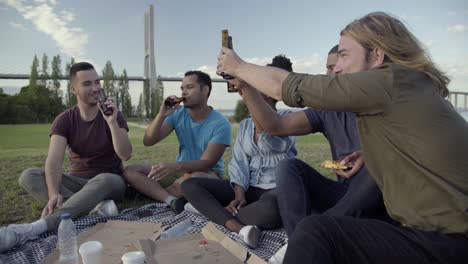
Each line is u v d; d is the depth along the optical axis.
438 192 1.19
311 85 1.25
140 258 1.56
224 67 1.52
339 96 1.21
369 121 1.28
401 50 1.37
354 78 1.22
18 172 5.02
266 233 2.46
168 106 3.39
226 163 5.68
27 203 3.38
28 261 2.06
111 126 3.05
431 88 1.26
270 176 2.71
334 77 1.25
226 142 3.23
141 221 2.74
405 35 1.40
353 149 2.17
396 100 1.20
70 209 2.59
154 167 2.88
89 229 2.49
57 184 2.83
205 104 3.38
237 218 2.53
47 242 2.27
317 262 1.14
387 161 1.28
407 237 1.19
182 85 3.32
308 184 2.16
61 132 3.07
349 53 1.47
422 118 1.19
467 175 1.18
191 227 2.59
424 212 1.22
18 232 2.22
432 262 1.15
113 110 3.06
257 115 2.19
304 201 1.99
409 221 1.25
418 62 1.35
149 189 3.25
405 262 1.17
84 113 3.19
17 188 3.93
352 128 2.17
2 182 4.26
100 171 3.22
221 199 2.74
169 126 3.51
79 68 3.10
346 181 2.22
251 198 2.74
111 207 2.81
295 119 2.30
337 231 1.21
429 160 1.19
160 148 7.96
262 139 2.69
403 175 1.25
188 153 3.46
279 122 2.27
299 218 1.91
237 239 2.35
